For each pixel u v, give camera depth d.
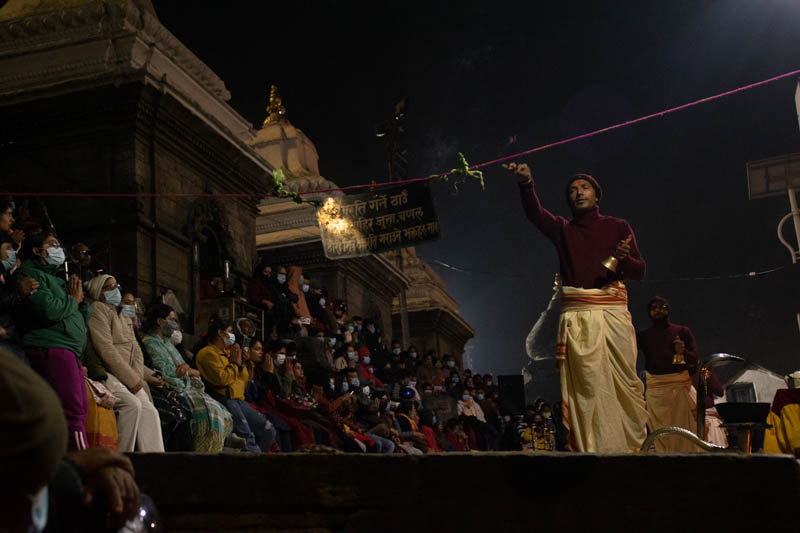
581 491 3.51
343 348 17.88
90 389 6.80
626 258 6.11
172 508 3.57
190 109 15.30
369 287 26.23
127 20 15.09
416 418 16.48
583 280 6.19
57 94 14.57
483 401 23.61
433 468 3.55
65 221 14.35
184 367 8.66
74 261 9.59
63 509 1.79
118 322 7.64
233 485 3.57
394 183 14.44
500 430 23.11
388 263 26.66
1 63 15.22
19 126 14.84
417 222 14.22
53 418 1.40
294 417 10.90
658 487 3.46
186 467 3.59
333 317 19.23
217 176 16.75
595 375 5.95
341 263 23.98
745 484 3.41
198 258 15.62
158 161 14.86
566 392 6.06
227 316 14.80
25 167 14.77
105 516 1.88
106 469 1.91
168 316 9.02
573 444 5.96
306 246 23.75
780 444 6.82
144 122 14.62
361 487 3.56
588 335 6.02
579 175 6.48
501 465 3.55
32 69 15.06
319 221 14.44
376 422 14.25
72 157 14.59
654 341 8.45
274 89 26.95
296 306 17.83
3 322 6.04
